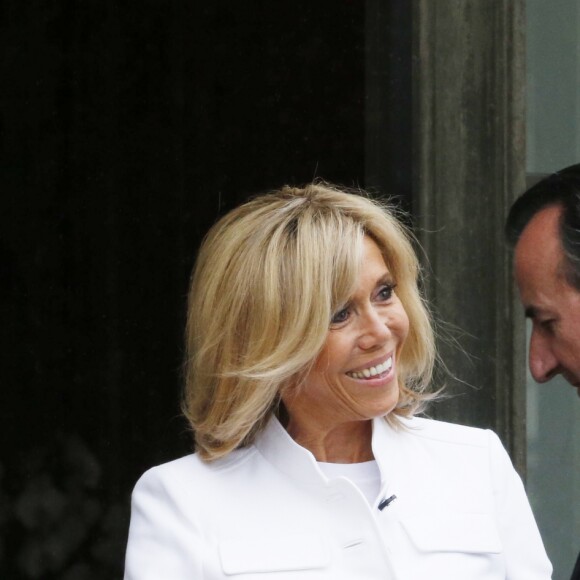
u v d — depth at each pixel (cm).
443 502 769
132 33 1745
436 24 1253
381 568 736
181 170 1717
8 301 1881
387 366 739
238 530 745
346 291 714
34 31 1811
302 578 731
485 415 1273
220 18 1641
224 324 740
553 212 709
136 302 1791
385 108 1282
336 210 737
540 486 1370
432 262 1253
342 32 1462
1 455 1880
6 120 1839
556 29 1337
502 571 768
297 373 740
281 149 1555
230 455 780
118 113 1773
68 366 1848
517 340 1277
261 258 727
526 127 1312
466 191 1266
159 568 736
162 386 1775
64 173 1825
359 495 743
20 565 1844
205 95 1673
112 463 1827
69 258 1834
